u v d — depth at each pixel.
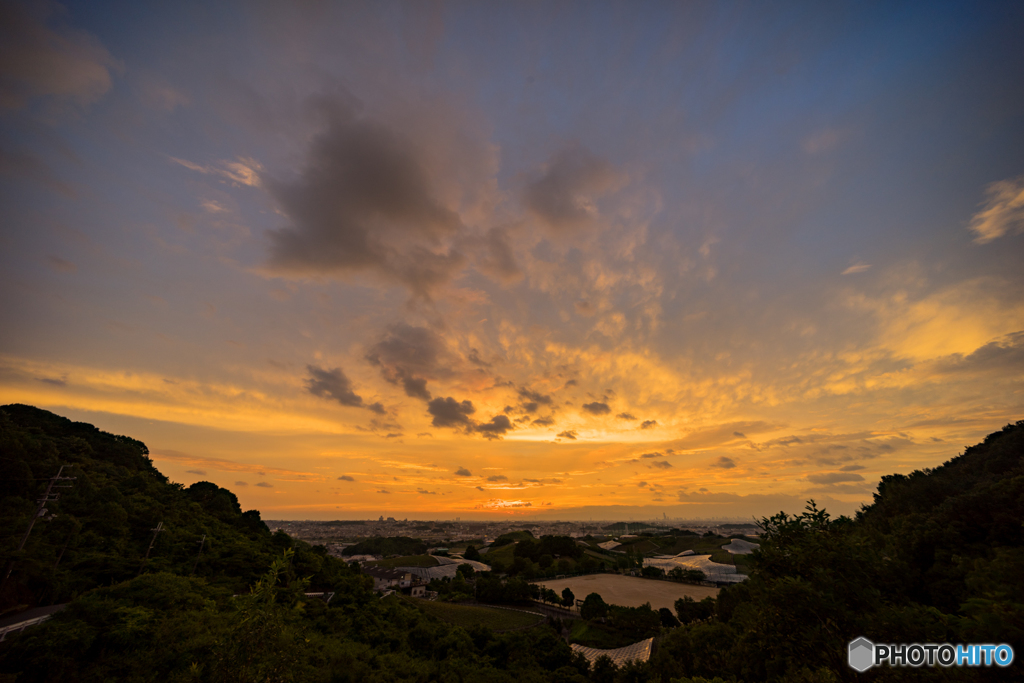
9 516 40.28
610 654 54.81
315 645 27.20
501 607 99.38
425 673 29.64
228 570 56.38
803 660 10.66
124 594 28.72
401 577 138.88
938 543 27.66
